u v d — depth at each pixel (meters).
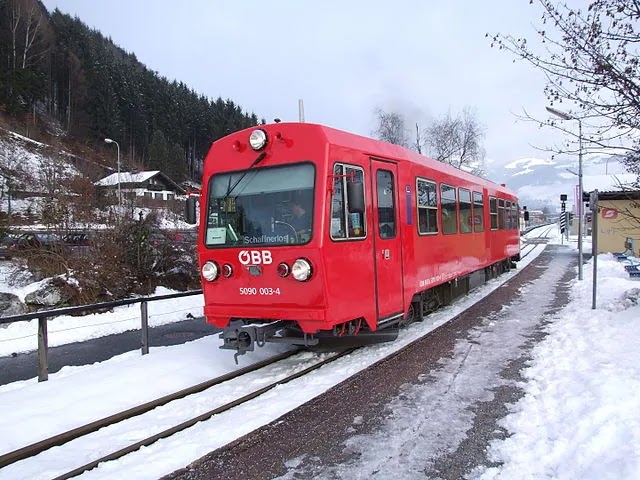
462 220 12.37
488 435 4.79
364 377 6.76
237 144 7.35
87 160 19.78
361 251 7.27
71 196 16.64
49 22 82.94
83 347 10.41
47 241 15.97
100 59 87.94
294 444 4.80
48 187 17.06
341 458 4.49
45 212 16.27
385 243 7.95
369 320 7.43
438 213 10.52
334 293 6.64
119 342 10.80
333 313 6.61
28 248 15.92
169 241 17.89
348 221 7.04
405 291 8.57
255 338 6.82
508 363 7.11
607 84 7.43
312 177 6.68
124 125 81.12
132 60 120.44
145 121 86.38
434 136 39.25
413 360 7.49
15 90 62.12
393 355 7.79
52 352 10.02
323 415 5.49
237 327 6.95
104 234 15.91
